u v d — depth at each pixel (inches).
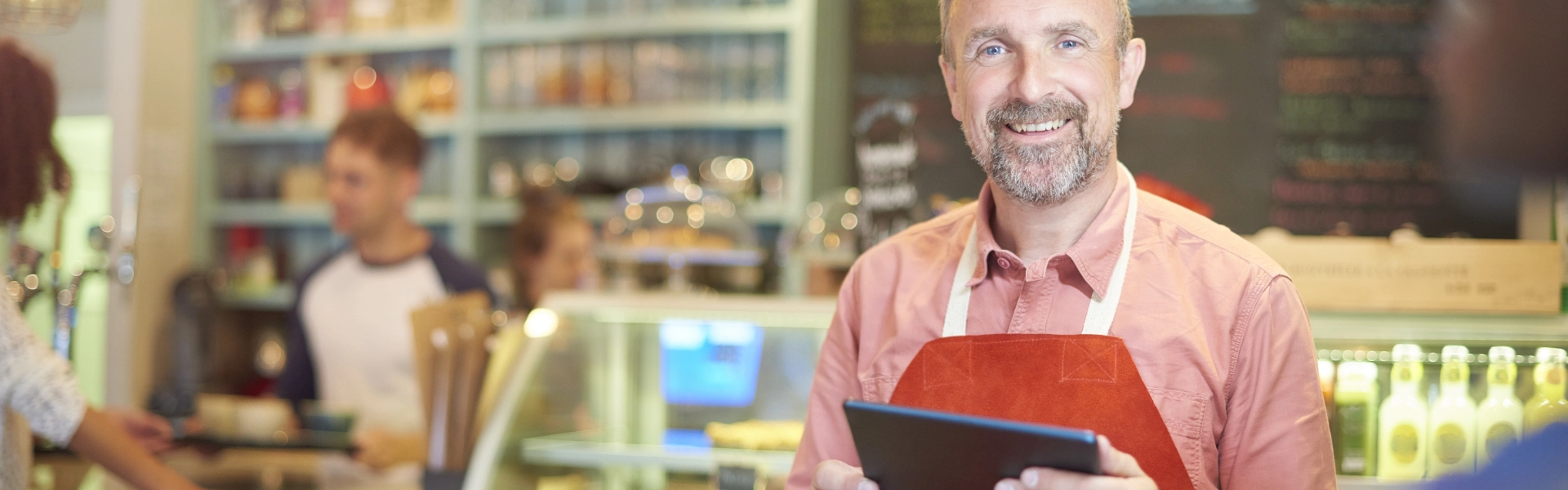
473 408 86.9
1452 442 67.6
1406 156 142.6
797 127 148.3
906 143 95.5
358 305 117.7
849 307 56.2
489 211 161.6
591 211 158.6
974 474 40.9
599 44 159.0
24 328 70.0
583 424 84.8
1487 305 67.8
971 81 48.3
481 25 160.9
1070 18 46.2
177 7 137.1
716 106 152.0
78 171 159.8
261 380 161.0
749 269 112.8
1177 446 46.4
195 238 164.6
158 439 97.2
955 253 53.3
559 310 86.7
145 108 132.2
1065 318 49.3
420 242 121.3
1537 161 15.5
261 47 165.6
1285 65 145.9
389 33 163.0
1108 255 49.1
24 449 73.6
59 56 158.6
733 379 83.8
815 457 54.9
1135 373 46.4
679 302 84.3
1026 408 47.7
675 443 83.0
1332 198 145.0
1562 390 65.8
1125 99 50.6
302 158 173.0
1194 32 149.3
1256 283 47.1
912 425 40.9
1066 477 37.8
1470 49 16.0
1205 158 149.5
